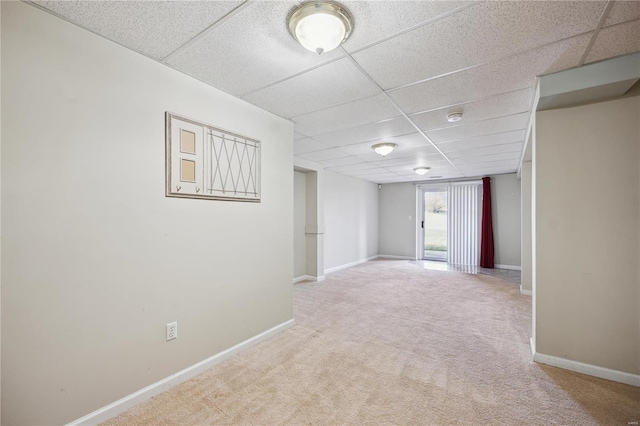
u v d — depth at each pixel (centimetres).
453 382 206
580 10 140
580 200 217
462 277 565
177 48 177
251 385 202
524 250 443
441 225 788
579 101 214
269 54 182
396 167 579
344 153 454
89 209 161
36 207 143
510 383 204
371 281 534
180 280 206
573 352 219
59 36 150
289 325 306
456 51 177
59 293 150
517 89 228
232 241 245
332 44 152
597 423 164
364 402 184
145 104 186
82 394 158
